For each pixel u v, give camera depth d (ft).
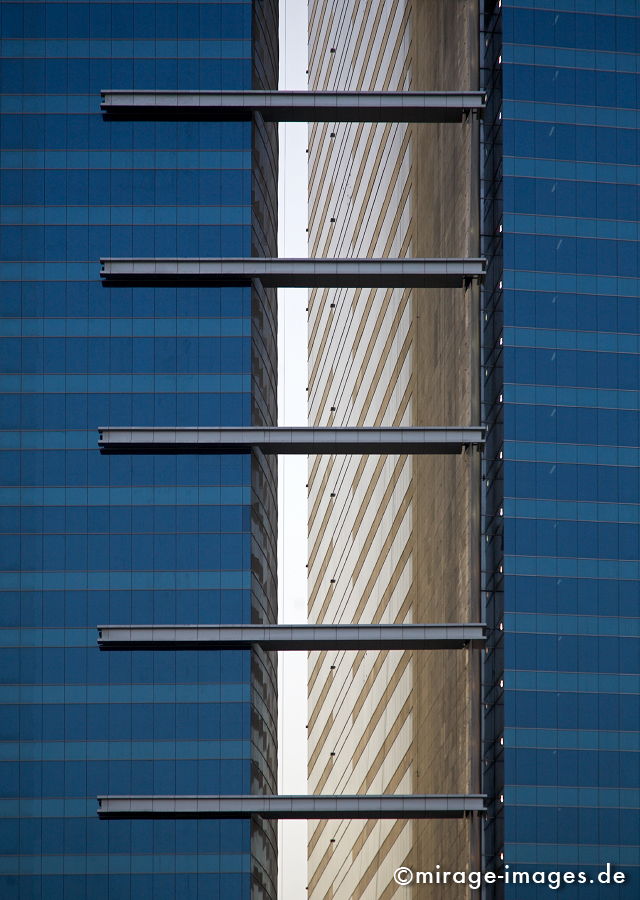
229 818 440.45
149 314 471.21
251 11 490.90
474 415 441.27
